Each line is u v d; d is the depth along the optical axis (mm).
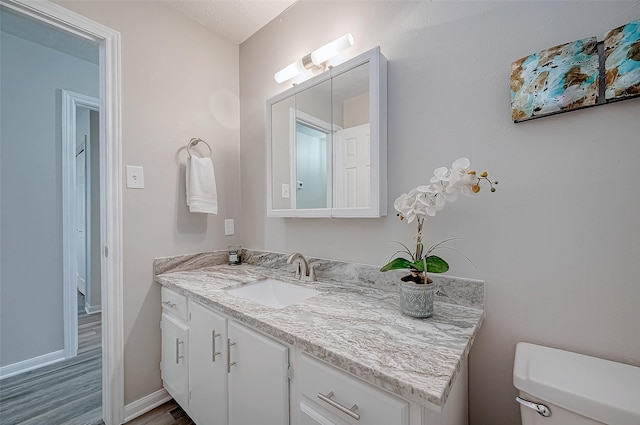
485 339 978
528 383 711
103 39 1381
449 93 1054
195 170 1641
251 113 1882
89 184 3037
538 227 884
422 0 1124
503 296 944
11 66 1931
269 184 1651
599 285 796
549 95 830
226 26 1793
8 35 1917
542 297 878
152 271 1533
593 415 621
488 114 972
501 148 946
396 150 1186
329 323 854
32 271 1992
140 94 1498
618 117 767
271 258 1714
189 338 1291
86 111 3133
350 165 1266
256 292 1431
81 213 3557
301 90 1477
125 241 1436
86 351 2219
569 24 835
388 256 1212
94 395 1657
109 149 1391
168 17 1620
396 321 871
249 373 964
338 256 1391
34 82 2023
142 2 1517
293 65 1469
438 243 1076
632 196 753
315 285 1312
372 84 1172
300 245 1570
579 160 820
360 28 1312
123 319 1422
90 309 3000
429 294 887
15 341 1916
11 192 1926
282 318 896
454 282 1030
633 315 753
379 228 1240
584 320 816
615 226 775
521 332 913
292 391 826
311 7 1516
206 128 1789
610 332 782
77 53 2168
